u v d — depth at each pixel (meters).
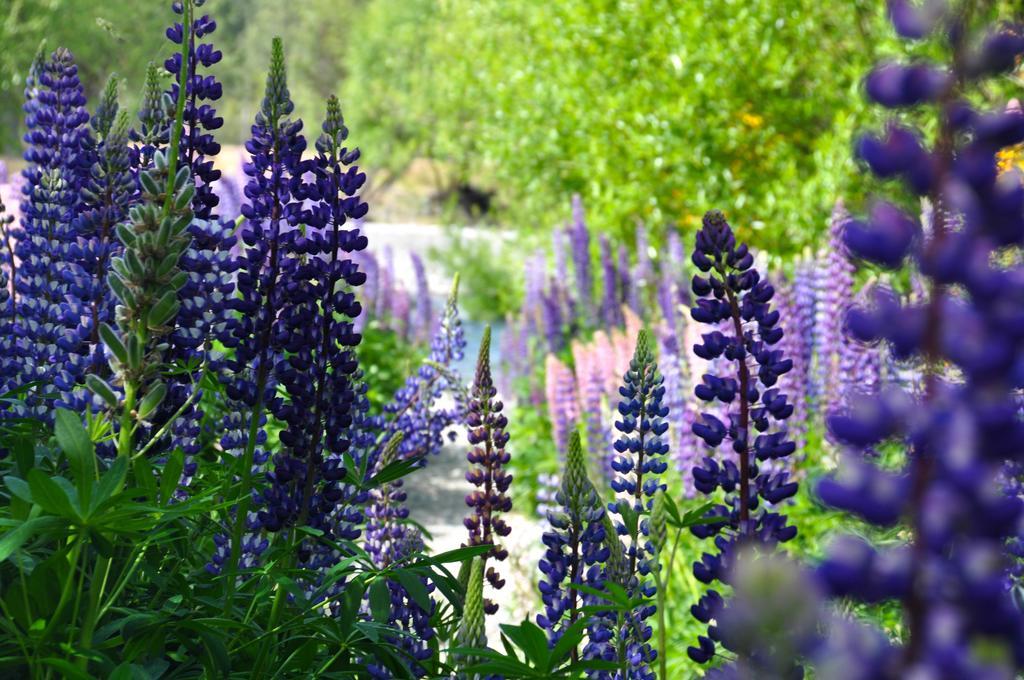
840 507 1.19
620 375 8.23
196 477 2.79
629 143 12.95
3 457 2.43
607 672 2.54
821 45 12.20
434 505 9.12
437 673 2.57
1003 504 1.12
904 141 1.21
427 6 31.59
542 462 9.28
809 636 1.18
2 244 2.92
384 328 12.44
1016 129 1.18
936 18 1.20
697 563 2.33
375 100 36.03
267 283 2.66
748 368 2.51
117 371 2.05
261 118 2.70
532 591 5.89
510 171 15.31
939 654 1.08
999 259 1.23
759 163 12.76
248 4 40.00
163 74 2.83
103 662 2.03
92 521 1.91
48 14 17.86
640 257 11.80
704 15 12.55
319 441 2.66
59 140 2.96
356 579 2.37
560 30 13.81
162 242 2.04
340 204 2.71
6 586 2.22
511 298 18.84
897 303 1.25
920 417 1.16
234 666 2.38
